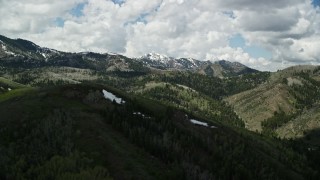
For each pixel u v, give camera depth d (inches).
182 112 7017.7
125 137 4402.1
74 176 3110.2
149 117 5659.5
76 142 3927.2
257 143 7682.1
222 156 5196.9
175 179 3715.6
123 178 3442.4
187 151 4744.1
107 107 5068.9
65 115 4613.7
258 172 5477.4
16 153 3567.9
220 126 7229.3
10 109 4842.5
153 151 4183.1
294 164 7436.0
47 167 3262.8
